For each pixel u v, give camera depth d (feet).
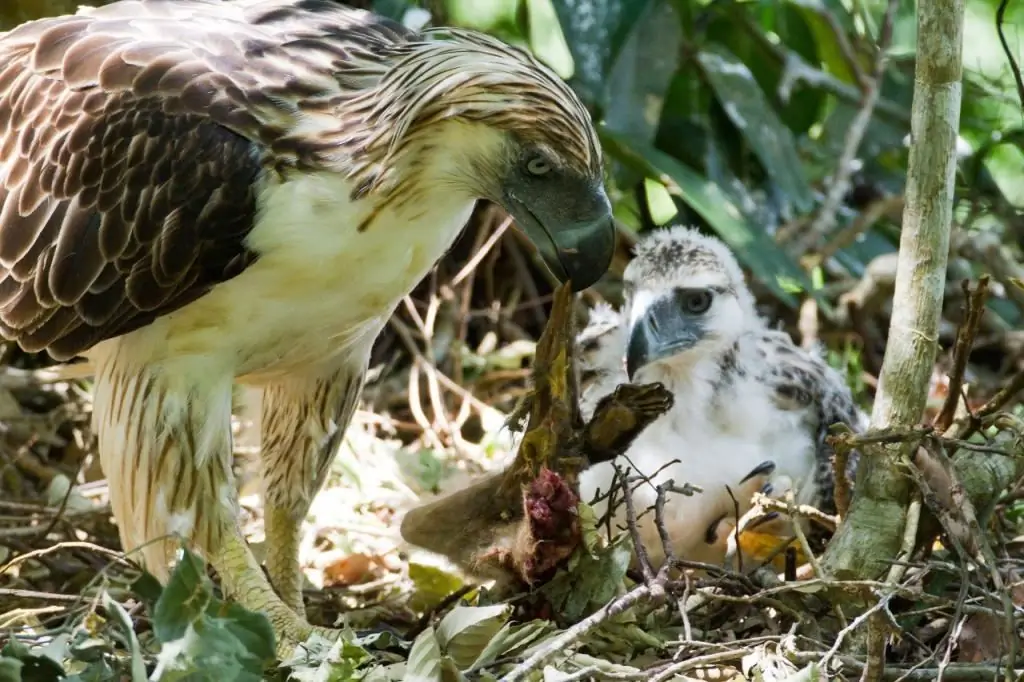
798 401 30.71
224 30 26.37
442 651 24.68
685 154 42.45
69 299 26.02
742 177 43.19
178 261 24.98
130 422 26.07
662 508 26.02
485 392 40.57
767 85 44.83
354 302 25.98
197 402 25.89
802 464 30.25
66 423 37.60
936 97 24.90
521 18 41.81
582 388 31.58
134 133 25.34
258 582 26.43
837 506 26.37
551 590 25.89
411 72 24.71
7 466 33.99
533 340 41.88
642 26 39.24
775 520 28.55
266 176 24.79
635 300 30.63
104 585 23.20
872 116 44.52
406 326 41.39
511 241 42.06
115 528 31.91
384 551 32.73
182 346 25.76
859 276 42.91
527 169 25.17
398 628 29.37
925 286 25.35
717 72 40.63
